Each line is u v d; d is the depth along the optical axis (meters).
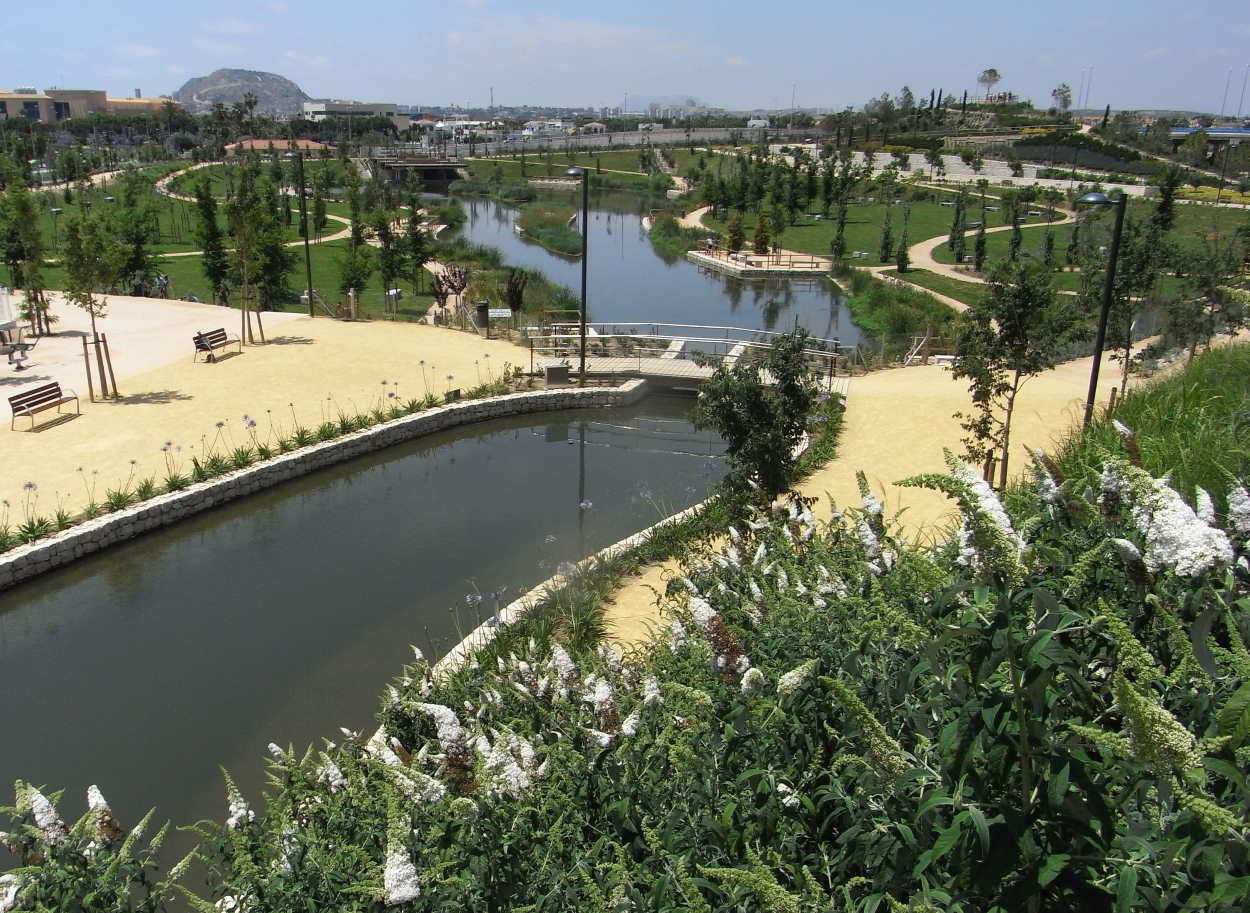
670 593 7.11
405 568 12.47
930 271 42.19
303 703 9.29
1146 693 2.29
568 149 115.44
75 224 17.77
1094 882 2.28
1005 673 2.46
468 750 3.85
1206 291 17.73
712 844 3.24
